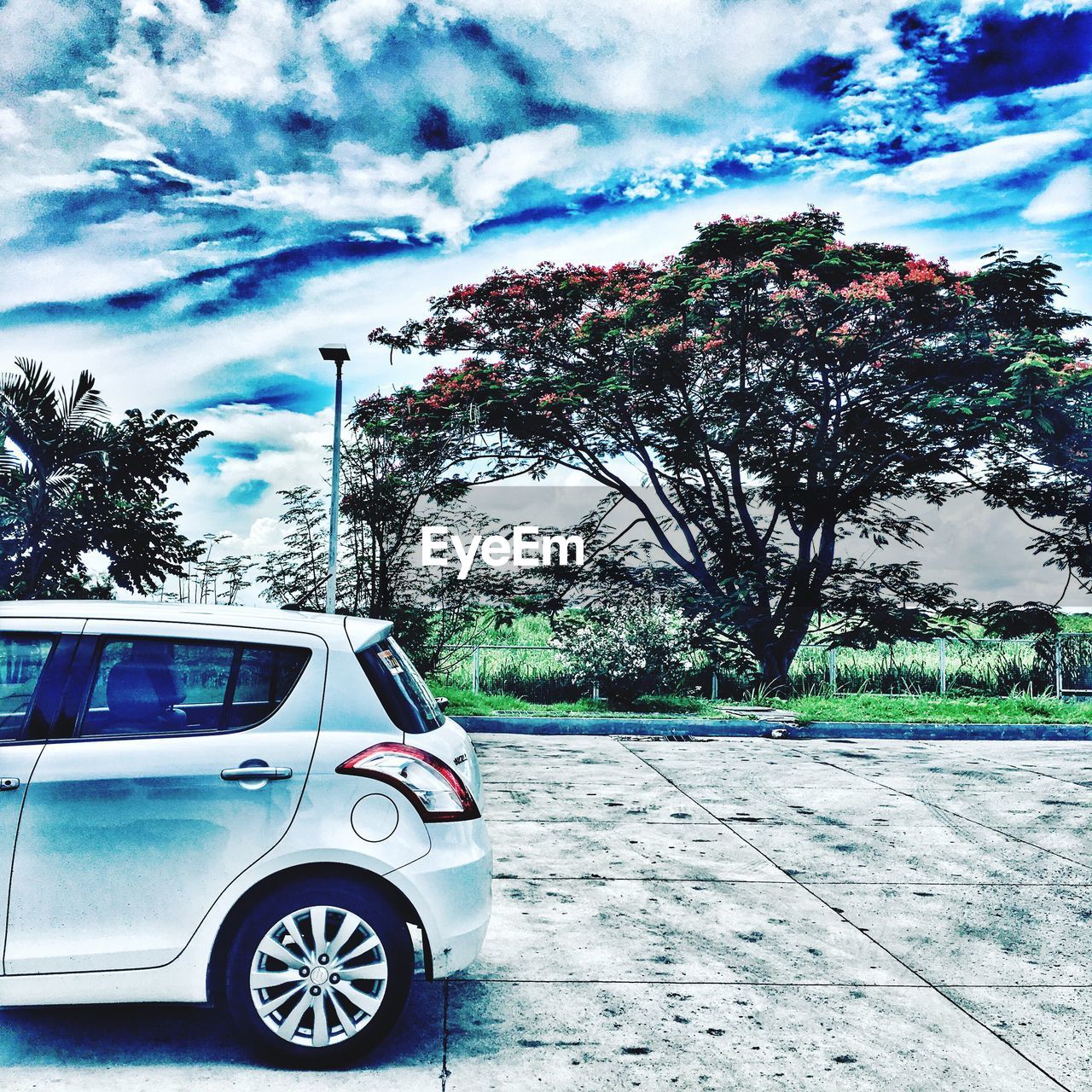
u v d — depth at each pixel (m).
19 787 3.63
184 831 3.65
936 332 16.14
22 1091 3.44
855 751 12.34
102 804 3.64
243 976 3.64
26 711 3.81
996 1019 4.30
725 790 9.53
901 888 6.32
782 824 8.09
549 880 6.36
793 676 17.38
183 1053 3.79
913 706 15.41
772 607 17.38
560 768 10.70
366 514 16.38
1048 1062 3.88
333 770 3.75
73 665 3.88
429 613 16.66
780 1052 3.92
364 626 4.19
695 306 15.64
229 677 3.91
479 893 3.87
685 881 6.38
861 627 16.59
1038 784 10.05
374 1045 3.69
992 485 17.36
